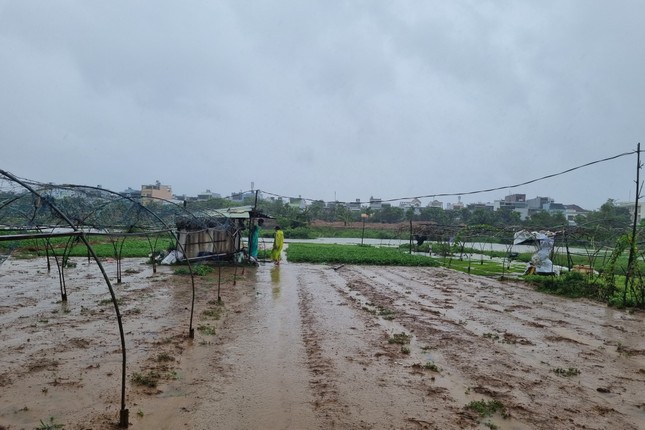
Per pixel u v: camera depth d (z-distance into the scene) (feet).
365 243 164.14
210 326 33.83
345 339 31.96
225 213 76.59
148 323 34.19
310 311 40.91
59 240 100.42
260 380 23.68
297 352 28.60
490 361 28.19
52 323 33.53
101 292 46.34
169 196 196.75
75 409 19.54
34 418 18.65
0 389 21.39
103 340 29.48
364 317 39.24
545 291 58.23
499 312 43.91
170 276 59.21
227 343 29.89
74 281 53.11
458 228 116.47
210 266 71.97
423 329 35.60
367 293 52.60
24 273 58.65
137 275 59.47
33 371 23.77
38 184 32.14
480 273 77.61
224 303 42.73
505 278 69.62
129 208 49.80
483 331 35.78
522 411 20.98
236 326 34.40
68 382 22.39
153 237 125.39
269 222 204.95
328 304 44.60
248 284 55.57
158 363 25.48
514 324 38.73
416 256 98.58
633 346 32.60
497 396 22.66
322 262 85.71
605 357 29.89
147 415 19.24
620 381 25.39
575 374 26.21
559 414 20.84
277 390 22.48
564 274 66.74
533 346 31.86
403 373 25.49
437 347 30.76
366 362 27.17
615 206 170.30
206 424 18.71
